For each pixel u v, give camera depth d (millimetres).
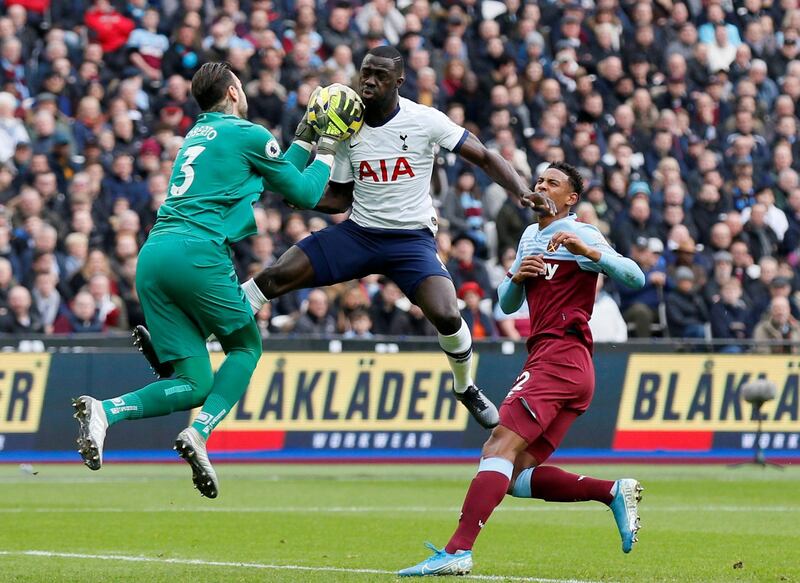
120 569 9484
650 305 21719
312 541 11500
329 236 10328
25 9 23281
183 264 8547
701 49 27438
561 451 19984
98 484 17078
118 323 19609
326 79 23375
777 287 22000
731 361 20562
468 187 22734
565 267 9281
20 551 10672
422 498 15555
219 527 12547
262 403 19281
